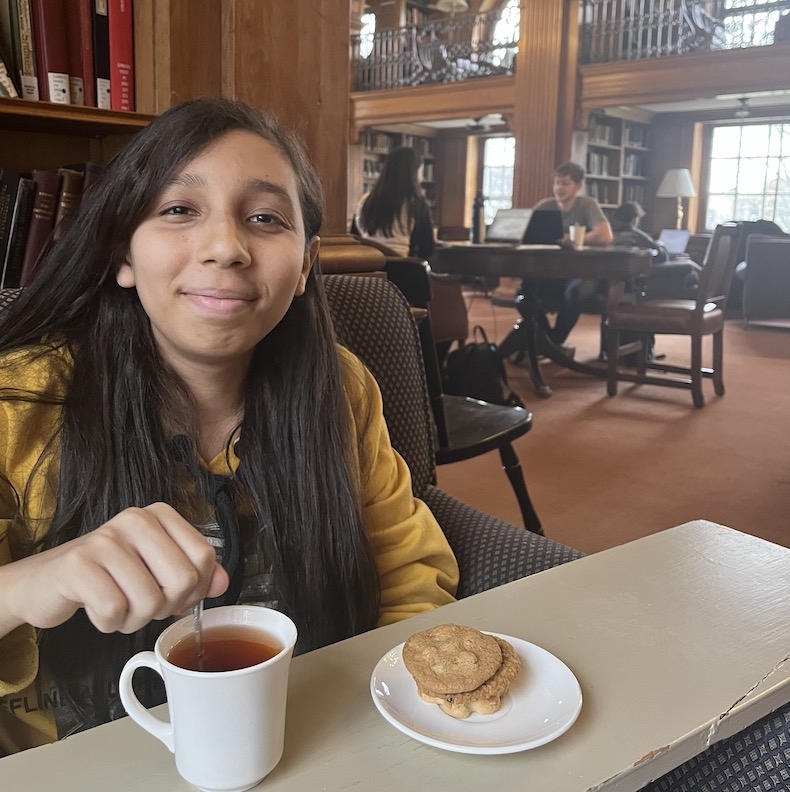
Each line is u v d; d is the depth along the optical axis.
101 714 0.86
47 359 0.88
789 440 3.92
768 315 7.95
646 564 0.89
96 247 0.85
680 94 8.24
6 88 1.57
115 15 1.70
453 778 0.55
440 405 2.01
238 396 0.95
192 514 0.89
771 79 7.66
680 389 5.08
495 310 9.06
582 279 4.75
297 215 0.84
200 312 0.79
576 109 9.05
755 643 0.73
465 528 1.23
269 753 0.53
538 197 9.33
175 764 0.55
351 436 1.00
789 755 0.69
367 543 0.98
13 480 0.84
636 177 11.57
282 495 0.92
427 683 0.63
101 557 0.53
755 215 11.27
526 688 0.66
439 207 13.30
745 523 2.84
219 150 0.79
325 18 2.02
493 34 10.68
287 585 0.93
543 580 0.85
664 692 0.65
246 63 1.87
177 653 0.55
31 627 0.79
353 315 1.40
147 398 0.87
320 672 0.68
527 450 3.70
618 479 3.30
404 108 10.38
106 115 1.70
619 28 8.84
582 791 0.54
